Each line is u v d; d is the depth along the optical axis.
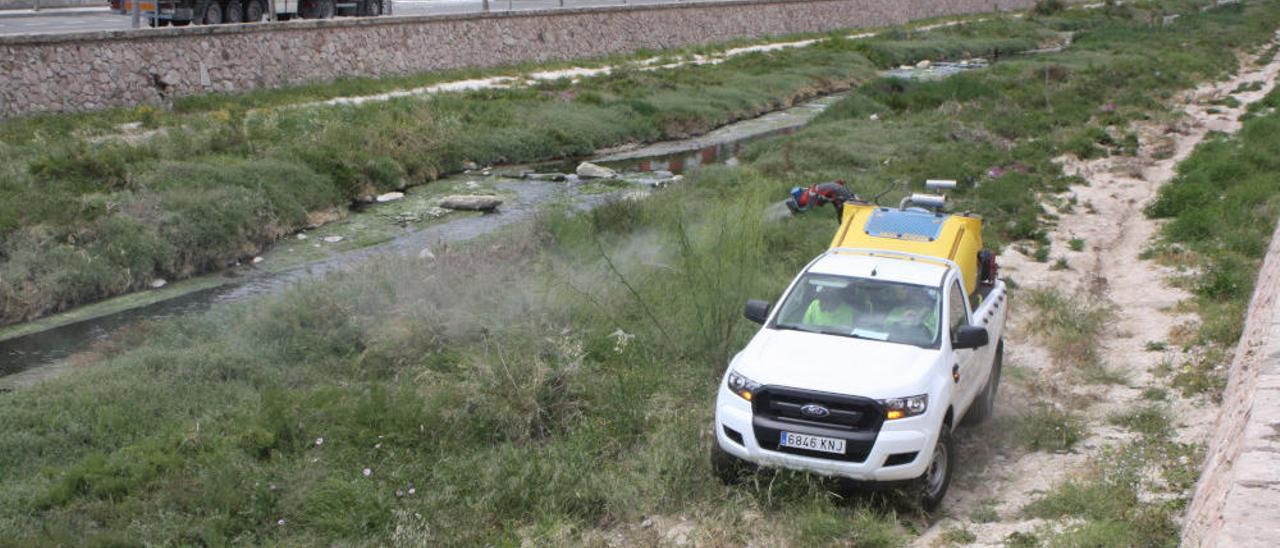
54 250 15.84
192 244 17.28
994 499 8.02
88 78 25.92
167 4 30.05
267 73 30.89
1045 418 9.21
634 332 11.85
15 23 32.19
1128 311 12.85
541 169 26.14
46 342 13.73
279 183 20.52
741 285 12.45
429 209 21.56
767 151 24.80
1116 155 23.61
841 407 7.54
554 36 43.03
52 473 8.66
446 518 7.88
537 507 8.01
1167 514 7.16
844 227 10.05
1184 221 16.11
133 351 12.18
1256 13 64.75
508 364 10.27
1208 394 9.81
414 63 36.38
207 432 9.37
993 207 18.02
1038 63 41.53
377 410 9.51
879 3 67.56
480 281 13.42
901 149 23.91
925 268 9.06
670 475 8.23
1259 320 9.91
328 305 12.68
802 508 7.52
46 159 19.59
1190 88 35.12
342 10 37.66
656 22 48.91
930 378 7.76
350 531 7.80
